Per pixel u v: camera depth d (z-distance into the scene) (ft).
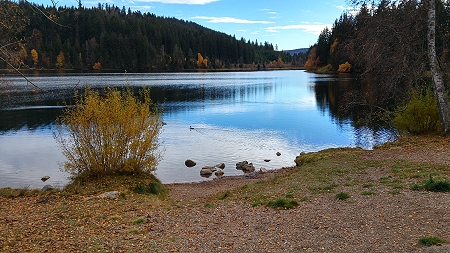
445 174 31.50
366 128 91.45
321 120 105.70
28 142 76.48
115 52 386.32
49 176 55.16
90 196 33.86
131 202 31.78
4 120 100.01
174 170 60.34
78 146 38.96
